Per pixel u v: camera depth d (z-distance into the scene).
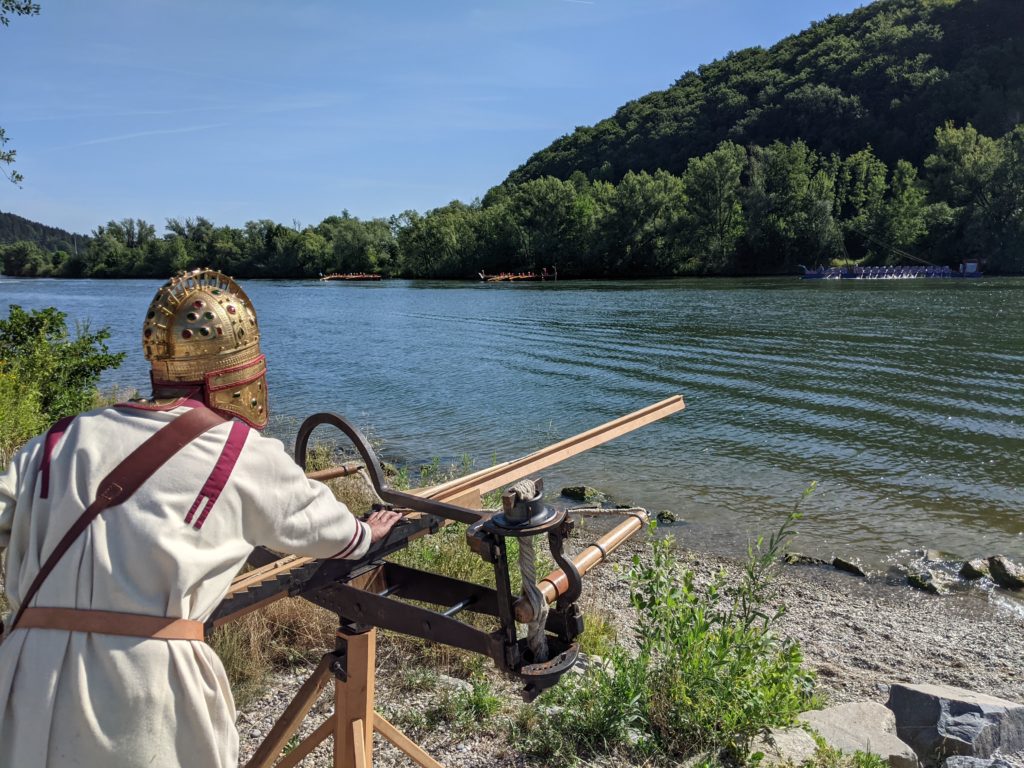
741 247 92.06
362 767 2.29
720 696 3.98
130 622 1.62
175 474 1.71
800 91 149.12
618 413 17.30
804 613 7.61
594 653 5.34
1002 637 7.17
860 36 168.25
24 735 1.57
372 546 2.16
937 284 59.81
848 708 4.64
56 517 1.68
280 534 1.83
